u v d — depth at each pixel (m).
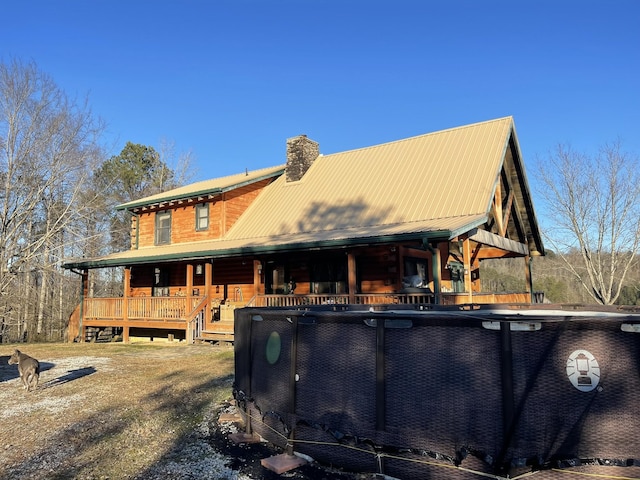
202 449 5.67
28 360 9.45
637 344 3.66
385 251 15.41
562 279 37.59
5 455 5.70
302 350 5.25
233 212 20.09
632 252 28.78
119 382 9.86
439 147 17.91
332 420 4.86
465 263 13.08
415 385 4.31
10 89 28.17
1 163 28.41
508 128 16.78
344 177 19.05
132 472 5.06
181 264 21.03
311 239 14.31
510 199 17.78
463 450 3.99
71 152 30.69
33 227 32.72
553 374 3.77
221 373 10.45
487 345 3.97
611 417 3.63
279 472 4.79
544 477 3.71
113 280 39.16
